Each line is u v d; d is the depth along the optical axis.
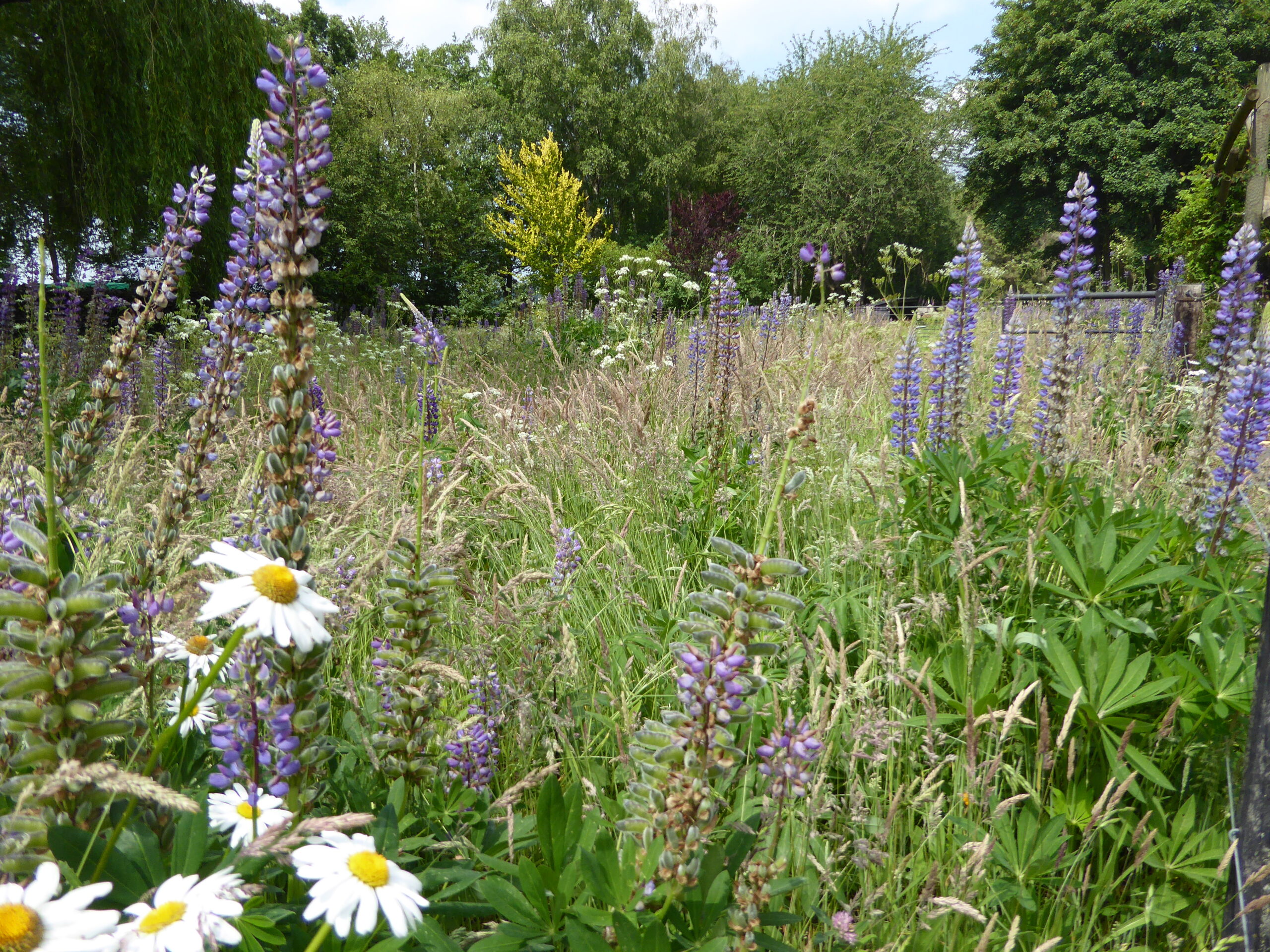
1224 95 31.75
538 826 1.45
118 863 1.12
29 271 6.63
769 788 1.64
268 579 1.12
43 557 1.04
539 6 43.19
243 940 1.12
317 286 33.09
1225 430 2.98
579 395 5.38
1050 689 2.37
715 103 44.38
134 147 9.66
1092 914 1.83
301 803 1.34
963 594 2.36
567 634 2.28
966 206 40.25
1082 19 35.03
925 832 1.97
